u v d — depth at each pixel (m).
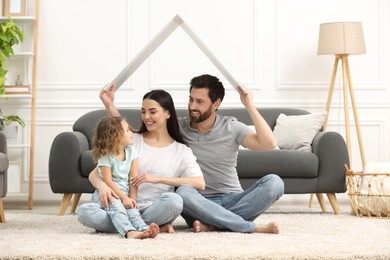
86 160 5.09
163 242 3.14
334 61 6.55
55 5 6.54
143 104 3.75
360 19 6.59
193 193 3.58
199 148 3.78
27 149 6.52
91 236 3.41
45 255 2.77
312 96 6.56
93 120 5.75
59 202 6.55
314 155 5.18
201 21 6.55
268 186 3.62
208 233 3.53
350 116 6.57
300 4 6.57
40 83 6.51
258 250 2.89
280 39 6.57
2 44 6.07
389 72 6.57
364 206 4.86
